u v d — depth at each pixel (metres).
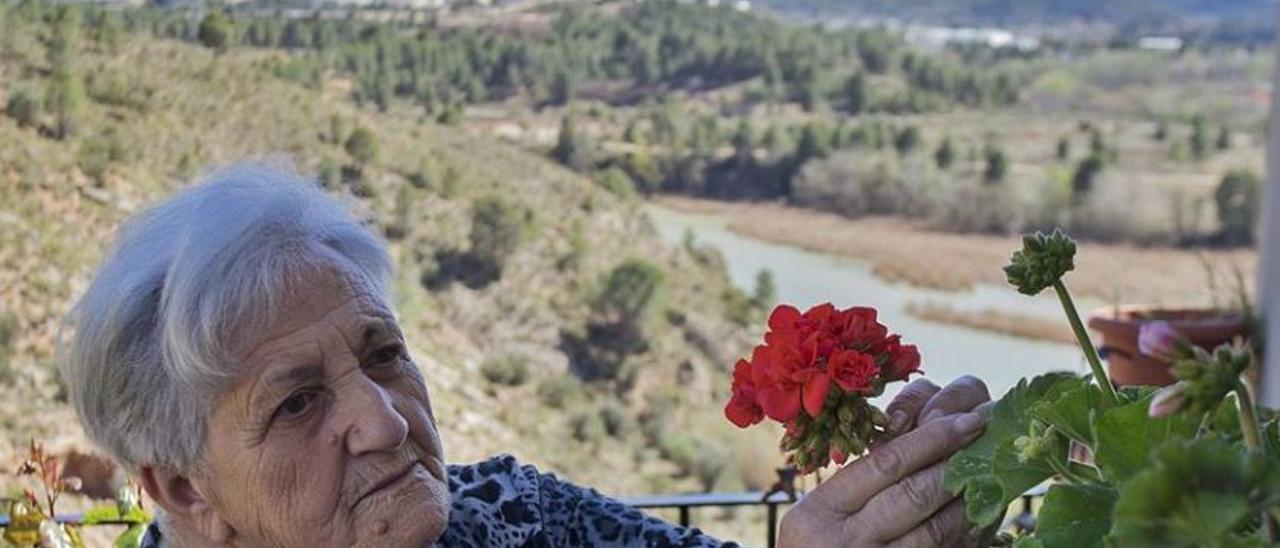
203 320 1.36
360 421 1.41
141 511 2.15
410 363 1.51
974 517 1.08
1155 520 0.79
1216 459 0.78
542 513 1.74
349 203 1.55
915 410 1.27
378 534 1.43
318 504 1.42
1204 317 4.52
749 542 6.00
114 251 1.44
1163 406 0.84
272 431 1.40
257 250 1.40
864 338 1.09
